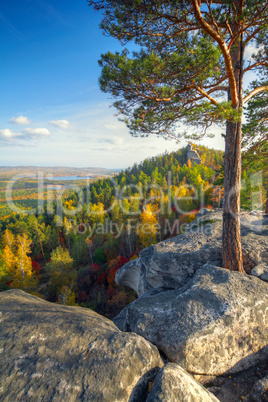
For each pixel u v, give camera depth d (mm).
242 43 5676
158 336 4512
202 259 7637
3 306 5363
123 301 24109
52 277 27203
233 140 5957
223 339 4379
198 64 4438
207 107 5148
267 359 4637
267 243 7344
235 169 6027
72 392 2877
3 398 2859
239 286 5383
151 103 5422
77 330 4086
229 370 4367
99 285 29297
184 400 2799
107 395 2848
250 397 3727
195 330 4363
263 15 4676
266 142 10664
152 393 2895
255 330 4637
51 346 3693
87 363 3307
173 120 5797
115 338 3820
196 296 5281
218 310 4707
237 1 4578
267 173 14703
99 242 43656
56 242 47594
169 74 4820
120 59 4602
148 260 10062
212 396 3256
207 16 4715
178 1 4109
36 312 4879
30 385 3016
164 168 89562
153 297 6355
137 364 3379
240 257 6277
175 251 8297
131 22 4824
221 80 6059
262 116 10375
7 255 25812
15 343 3824
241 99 5906
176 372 3223
